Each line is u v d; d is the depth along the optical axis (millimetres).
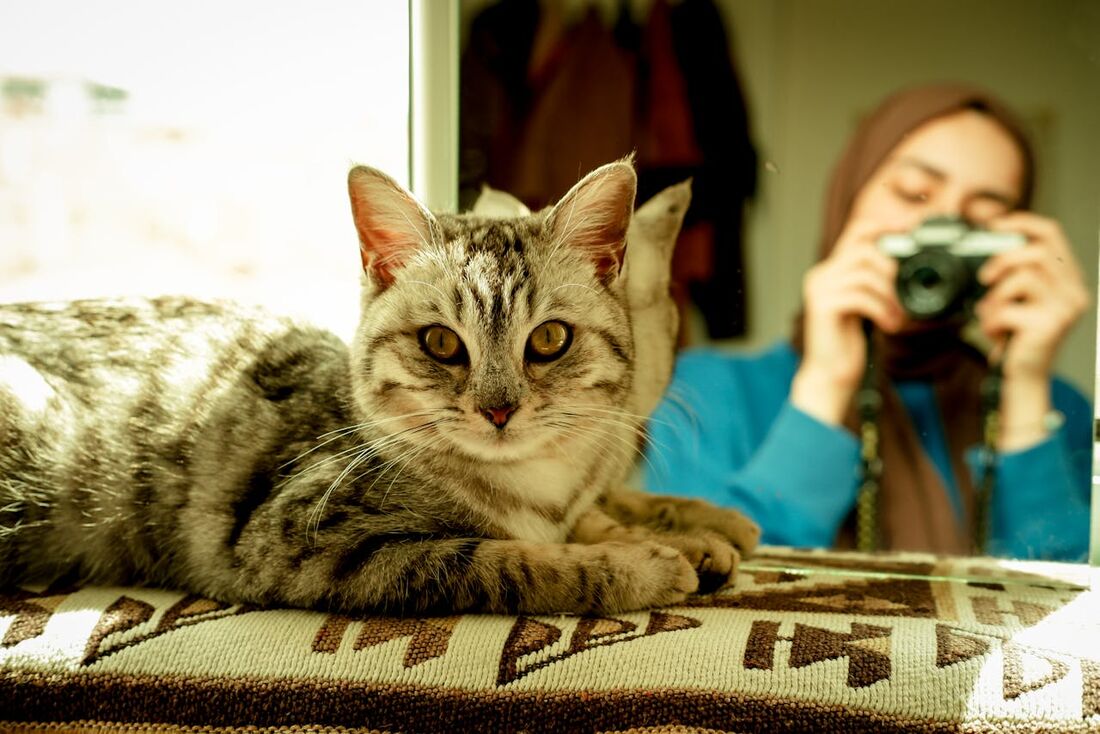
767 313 1955
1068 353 1822
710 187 1920
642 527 1669
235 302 1866
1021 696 1152
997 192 1840
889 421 1939
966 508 1888
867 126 1888
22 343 1662
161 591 1562
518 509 1544
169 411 1617
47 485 1608
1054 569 1713
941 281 1858
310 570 1396
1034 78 1812
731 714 1169
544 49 1903
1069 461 1811
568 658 1227
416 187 1935
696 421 1973
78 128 2510
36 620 1365
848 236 1914
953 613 1422
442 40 1885
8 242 2545
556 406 1483
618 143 1916
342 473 1466
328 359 1717
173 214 2523
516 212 1838
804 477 1976
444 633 1288
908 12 1845
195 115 2447
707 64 1900
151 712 1229
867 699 1165
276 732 1203
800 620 1351
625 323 1604
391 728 1193
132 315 1755
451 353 1489
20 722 1255
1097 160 1791
